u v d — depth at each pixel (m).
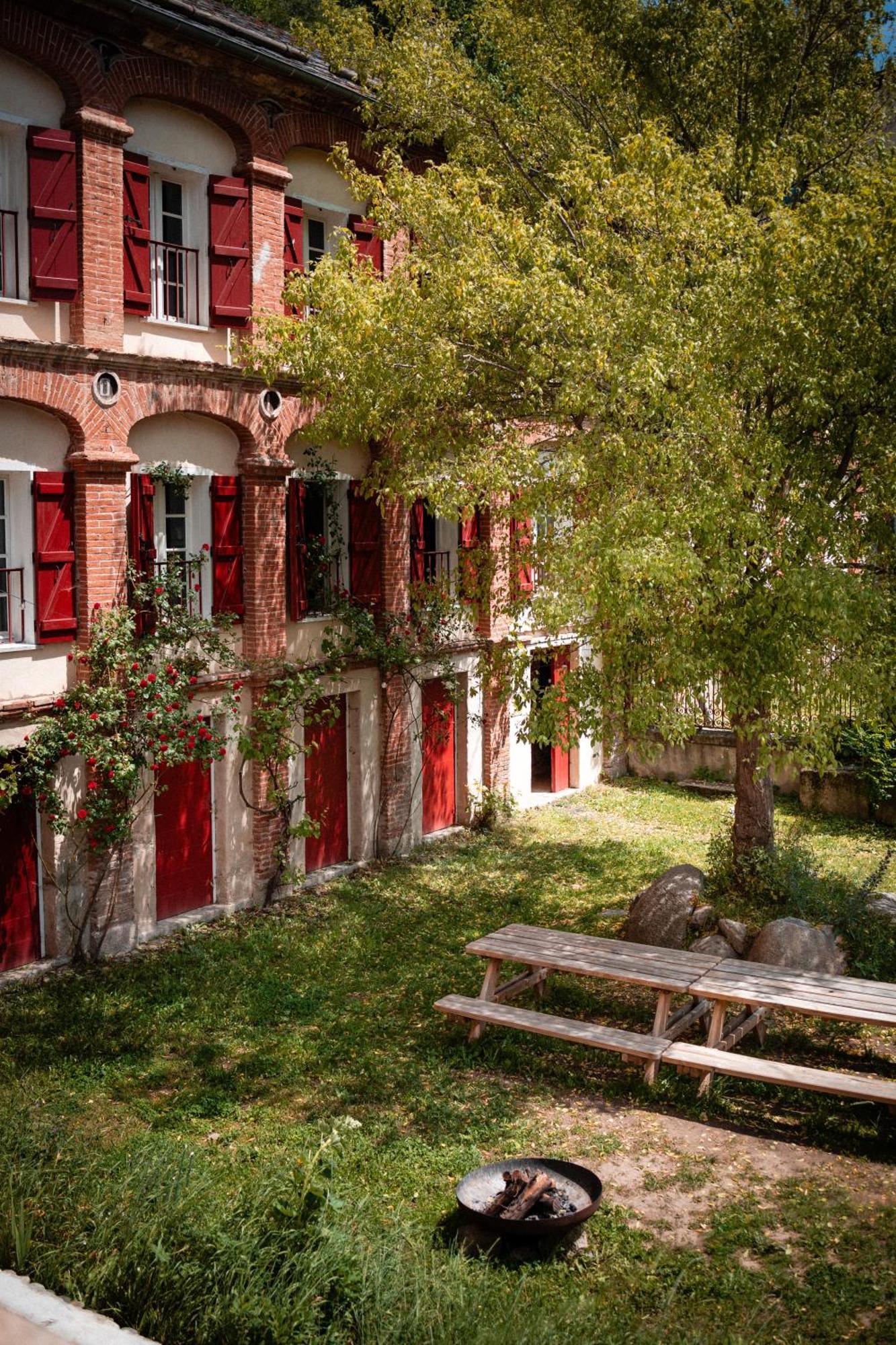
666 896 12.95
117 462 12.32
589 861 16.58
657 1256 6.77
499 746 19.14
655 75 13.77
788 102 14.16
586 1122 8.60
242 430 13.98
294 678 14.62
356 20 13.73
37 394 11.58
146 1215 5.49
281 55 13.67
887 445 10.67
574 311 10.73
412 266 11.56
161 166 13.08
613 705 11.63
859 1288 6.40
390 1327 4.95
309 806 15.76
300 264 14.77
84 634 12.28
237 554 14.09
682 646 10.76
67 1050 10.15
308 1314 4.90
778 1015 10.76
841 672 10.58
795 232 10.37
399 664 16.39
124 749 12.23
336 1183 6.86
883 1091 7.93
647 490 10.76
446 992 11.56
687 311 10.98
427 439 12.78
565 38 14.09
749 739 11.90
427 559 17.86
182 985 11.74
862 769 18.80
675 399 10.39
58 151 11.64
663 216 11.07
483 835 18.31
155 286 13.25
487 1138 8.34
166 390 12.91
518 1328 5.21
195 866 14.03
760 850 13.16
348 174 12.40
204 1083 9.49
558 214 12.48
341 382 12.15
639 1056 8.88
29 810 12.13
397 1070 9.60
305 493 15.08
